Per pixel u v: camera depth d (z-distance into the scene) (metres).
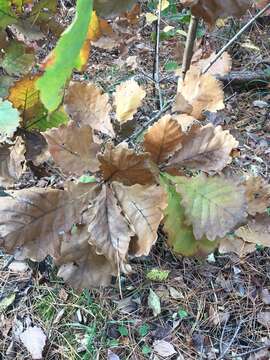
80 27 0.15
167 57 1.37
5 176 0.57
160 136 0.46
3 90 0.57
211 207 0.46
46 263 0.83
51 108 0.17
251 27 1.54
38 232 0.46
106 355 0.77
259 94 1.37
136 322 0.81
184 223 0.46
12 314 0.80
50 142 0.44
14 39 0.58
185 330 0.81
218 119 0.83
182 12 1.23
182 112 0.53
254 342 0.81
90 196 0.47
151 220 0.44
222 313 0.84
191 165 0.48
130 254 0.46
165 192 0.44
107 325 0.80
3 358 0.75
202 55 0.83
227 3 0.26
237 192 0.46
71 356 0.76
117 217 0.46
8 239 0.45
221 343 0.80
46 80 0.16
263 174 1.11
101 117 0.52
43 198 0.46
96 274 0.51
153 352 0.78
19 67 0.58
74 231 0.50
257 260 0.92
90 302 0.82
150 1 1.28
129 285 0.85
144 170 0.45
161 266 0.89
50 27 0.59
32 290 0.83
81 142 0.45
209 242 0.48
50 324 0.79
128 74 1.32
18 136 0.56
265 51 1.51
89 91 0.51
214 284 0.88
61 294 0.82
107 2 0.25
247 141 1.22
